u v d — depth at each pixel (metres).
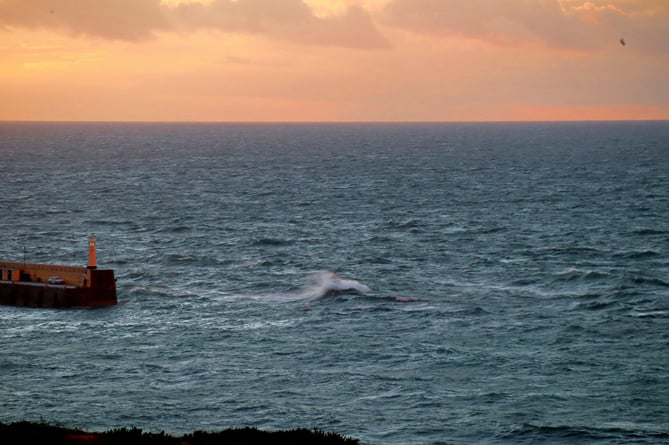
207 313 116.25
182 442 56.78
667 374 87.75
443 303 120.00
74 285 122.38
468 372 89.12
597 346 98.06
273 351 97.50
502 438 71.44
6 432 57.56
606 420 75.25
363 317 112.75
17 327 109.38
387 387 84.50
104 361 94.00
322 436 59.19
